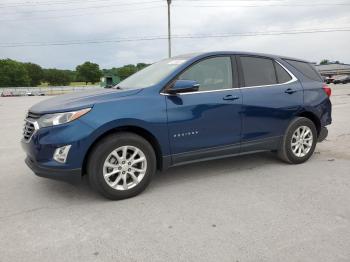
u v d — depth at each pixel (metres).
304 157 5.34
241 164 5.35
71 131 3.62
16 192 4.25
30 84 107.69
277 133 5.06
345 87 37.16
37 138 3.71
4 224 3.36
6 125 10.73
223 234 3.07
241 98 4.64
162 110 4.05
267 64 5.12
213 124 4.43
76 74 104.06
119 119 3.78
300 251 2.77
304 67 5.59
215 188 4.28
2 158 6.05
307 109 5.29
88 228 3.25
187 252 2.78
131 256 2.74
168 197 4.00
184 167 5.22
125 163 3.92
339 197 3.92
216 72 4.60
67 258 2.73
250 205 3.71
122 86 4.74
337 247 2.82
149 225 3.28
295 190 4.16
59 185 4.47
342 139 7.23
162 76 4.32
